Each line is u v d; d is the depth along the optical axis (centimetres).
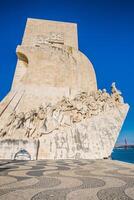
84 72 3116
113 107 2100
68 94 2720
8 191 461
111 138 1755
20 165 1055
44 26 3622
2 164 1109
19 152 1509
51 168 923
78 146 1648
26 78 2845
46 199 395
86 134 1753
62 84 2889
